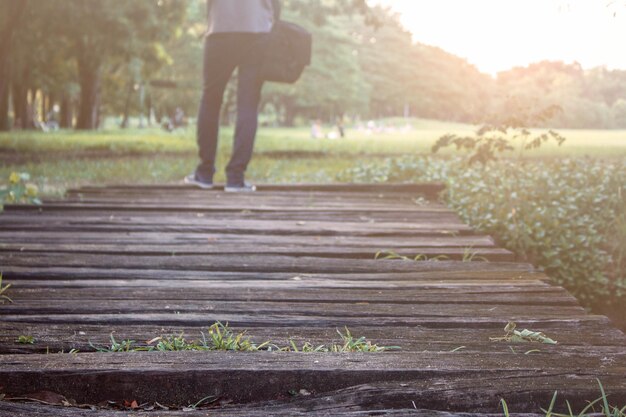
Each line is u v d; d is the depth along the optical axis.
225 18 7.74
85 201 7.40
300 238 5.74
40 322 3.31
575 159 9.97
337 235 5.97
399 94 104.38
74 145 20.59
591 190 7.42
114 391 2.57
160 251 5.04
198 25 60.59
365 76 103.81
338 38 82.31
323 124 109.00
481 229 6.43
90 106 42.34
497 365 2.74
